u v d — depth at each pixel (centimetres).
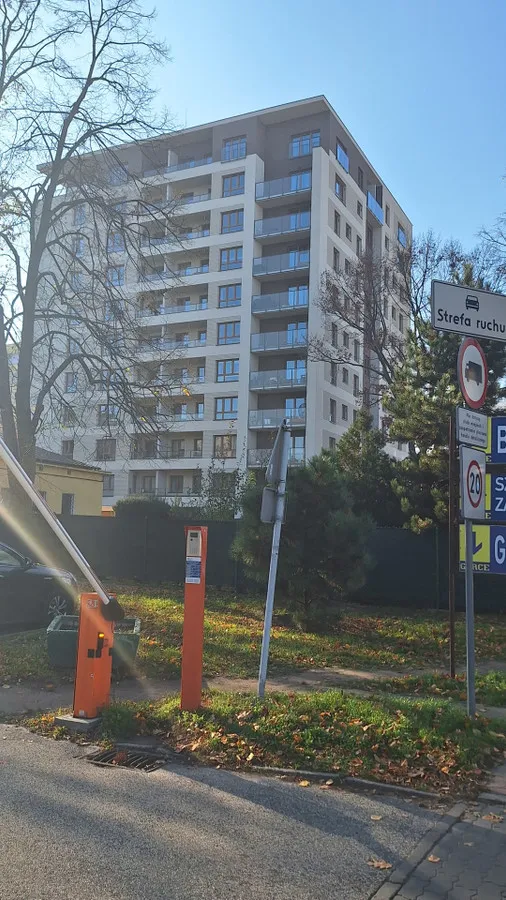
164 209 2108
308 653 1070
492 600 1574
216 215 4850
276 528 755
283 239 4697
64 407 2123
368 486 1852
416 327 1914
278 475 755
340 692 762
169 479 4975
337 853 423
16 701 779
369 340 2947
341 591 1305
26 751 614
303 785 543
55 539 2088
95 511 3353
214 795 516
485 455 736
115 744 632
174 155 5269
